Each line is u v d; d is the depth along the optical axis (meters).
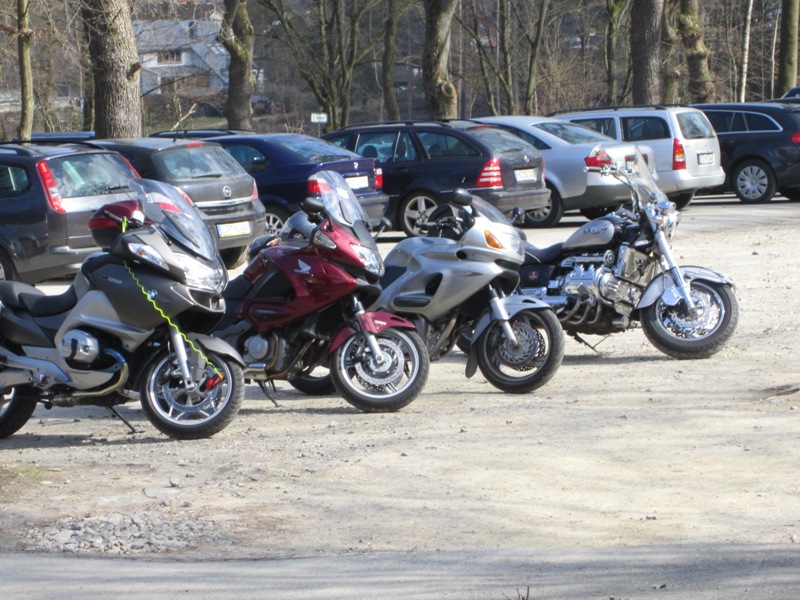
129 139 23.52
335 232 11.70
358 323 11.85
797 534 7.67
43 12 31.55
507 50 63.16
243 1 46.81
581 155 28.86
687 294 13.66
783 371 13.07
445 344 12.83
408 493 9.17
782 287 19.23
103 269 11.03
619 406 11.81
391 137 27.86
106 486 9.62
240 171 23.48
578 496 8.95
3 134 55.88
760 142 33.41
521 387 12.55
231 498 9.18
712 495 8.78
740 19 70.25
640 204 13.64
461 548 7.75
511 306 12.38
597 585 6.61
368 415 12.09
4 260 20.58
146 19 38.94
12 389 11.49
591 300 13.64
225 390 11.16
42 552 8.00
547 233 28.17
